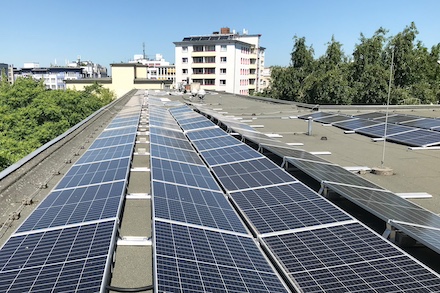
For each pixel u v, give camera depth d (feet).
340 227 21.18
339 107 112.68
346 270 16.74
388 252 18.13
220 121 68.13
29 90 144.36
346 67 222.69
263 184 29.89
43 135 114.11
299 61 258.78
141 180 36.14
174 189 26.37
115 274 19.11
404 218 22.21
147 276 19.03
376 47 198.70
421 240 18.66
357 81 207.21
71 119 146.92
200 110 96.84
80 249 17.03
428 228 20.65
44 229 19.88
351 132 66.69
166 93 193.57
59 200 24.90
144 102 128.67
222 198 27.20
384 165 43.04
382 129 65.21
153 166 31.45
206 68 361.92
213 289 14.62
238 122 73.72
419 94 194.08
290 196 26.68
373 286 15.40
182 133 58.90
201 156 42.11
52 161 42.52
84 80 287.89
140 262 20.26
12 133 115.85
